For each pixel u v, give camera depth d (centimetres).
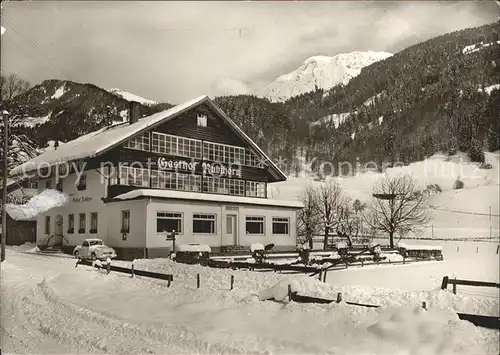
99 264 2102
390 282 1748
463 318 903
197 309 1178
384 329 848
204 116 3469
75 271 2022
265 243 3294
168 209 2817
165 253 2767
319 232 4325
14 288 1688
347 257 2492
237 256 2734
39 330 1075
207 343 884
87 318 1166
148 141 3161
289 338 890
